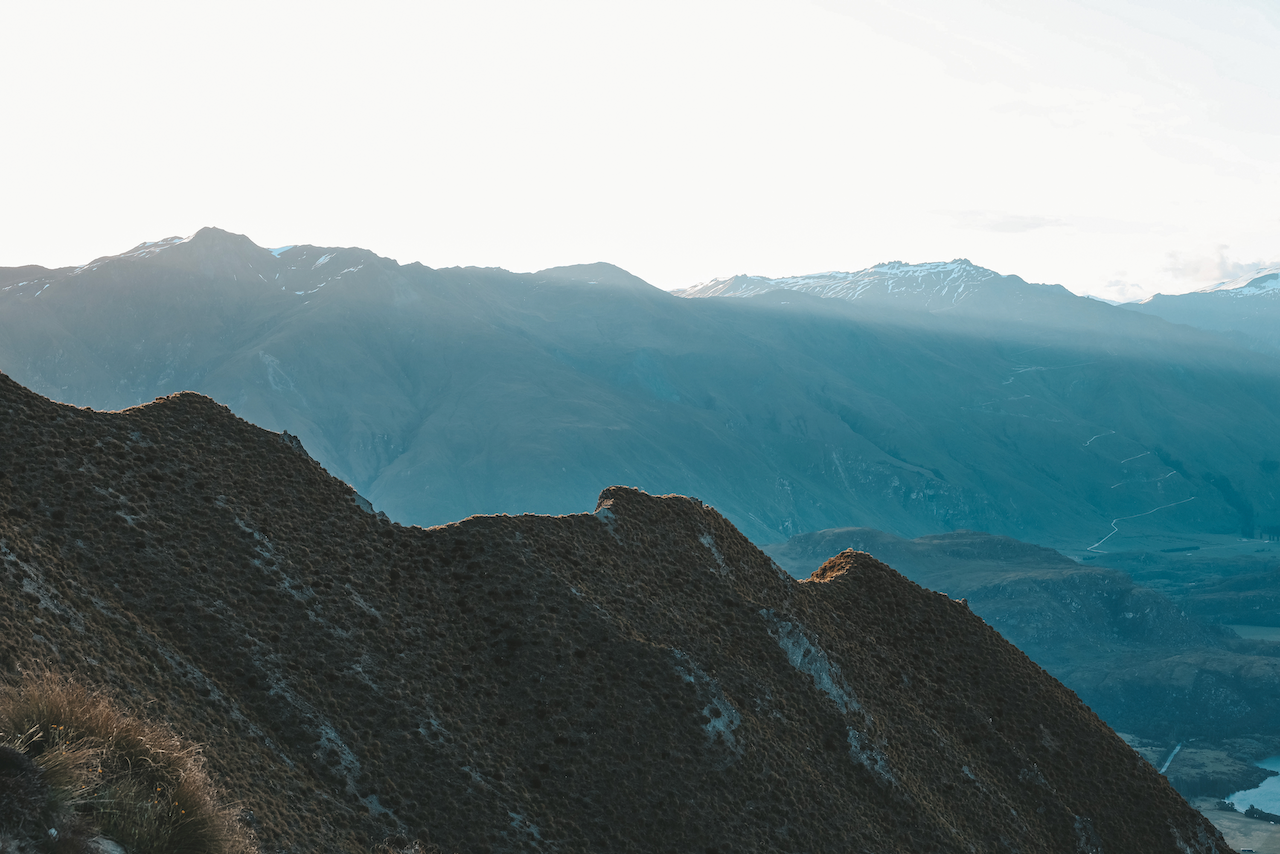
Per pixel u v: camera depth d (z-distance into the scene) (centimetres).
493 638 6706
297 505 7012
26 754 2227
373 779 5134
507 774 5700
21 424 6162
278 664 5500
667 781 6009
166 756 2628
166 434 6925
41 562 4981
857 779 6912
